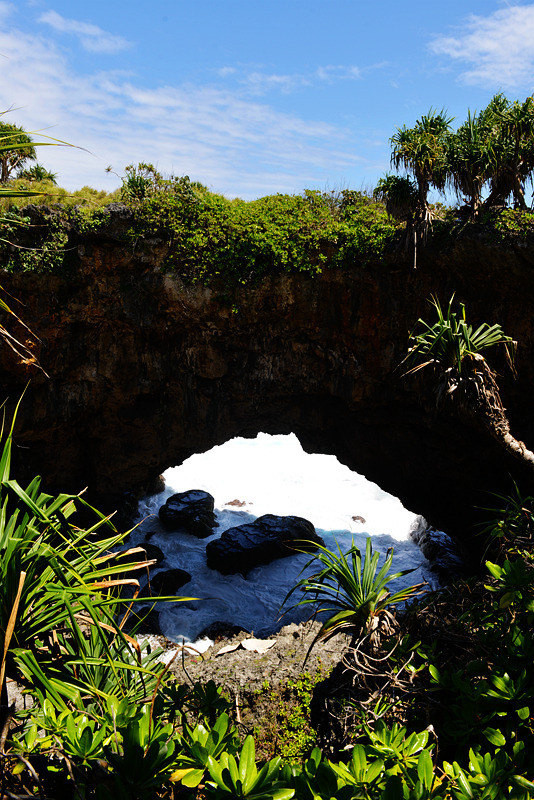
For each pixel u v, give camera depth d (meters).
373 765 2.24
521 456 9.56
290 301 16.44
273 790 2.10
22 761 2.39
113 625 2.78
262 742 8.00
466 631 4.67
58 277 15.68
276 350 17.45
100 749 2.42
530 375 15.23
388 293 15.87
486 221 14.20
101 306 16.45
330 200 17.03
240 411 18.77
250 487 32.72
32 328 15.98
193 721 4.31
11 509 11.34
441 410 16.09
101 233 15.52
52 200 15.94
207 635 17.05
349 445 19.31
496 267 14.34
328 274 15.98
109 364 17.34
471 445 16.52
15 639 2.65
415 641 4.97
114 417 18.67
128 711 2.74
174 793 2.46
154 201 15.91
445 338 9.58
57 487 20.14
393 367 16.59
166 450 19.52
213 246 16.02
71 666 3.06
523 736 3.07
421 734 2.69
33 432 17.53
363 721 4.00
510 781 2.21
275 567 21.66
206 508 25.42
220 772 2.15
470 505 18.20
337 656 9.82
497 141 13.18
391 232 15.23
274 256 15.88
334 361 17.22
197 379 18.09
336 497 31.33
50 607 2.73
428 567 22.25
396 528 27.34
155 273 16.20
